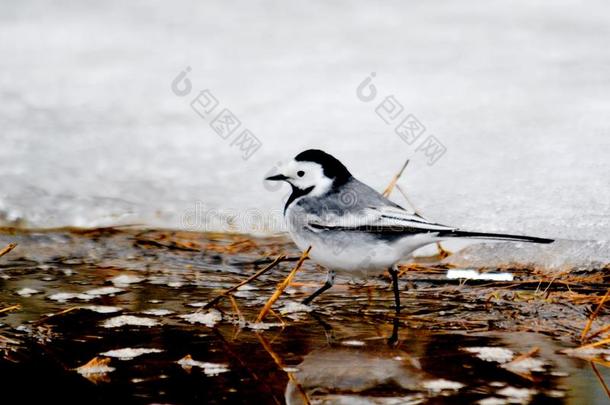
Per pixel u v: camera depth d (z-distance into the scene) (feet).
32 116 50.70
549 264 34.91
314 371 25.30
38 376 24.80
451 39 62.13
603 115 48.88
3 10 69.36
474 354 26.63
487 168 43.16
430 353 26.76
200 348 27.12
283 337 28.22
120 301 31.53
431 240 30.48
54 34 64.49
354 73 56.18
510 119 48.73
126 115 51.52
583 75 55.01
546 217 38.04
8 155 45.70
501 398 23.27
